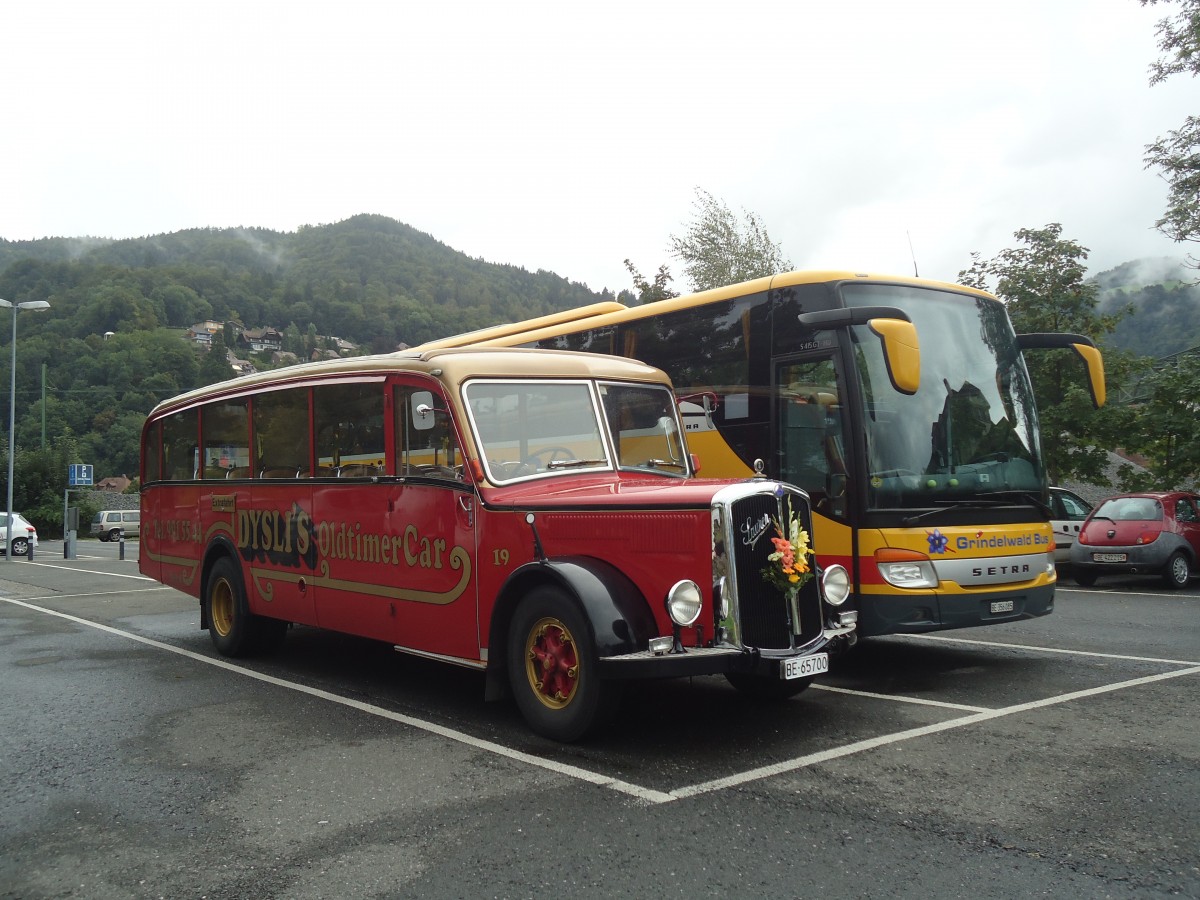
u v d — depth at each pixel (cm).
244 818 461
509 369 681
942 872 379
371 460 730
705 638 542
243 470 905
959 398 823
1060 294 1812
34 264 12575
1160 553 1417
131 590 1725
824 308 812
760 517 560
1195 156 1709
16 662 924
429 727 627
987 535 773
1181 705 652
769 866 388
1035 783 488
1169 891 359
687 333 954
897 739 577
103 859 415
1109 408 1741
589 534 588
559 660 574
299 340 13138
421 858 405
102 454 7062
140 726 649
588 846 413
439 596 662
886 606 742
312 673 835
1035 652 884
